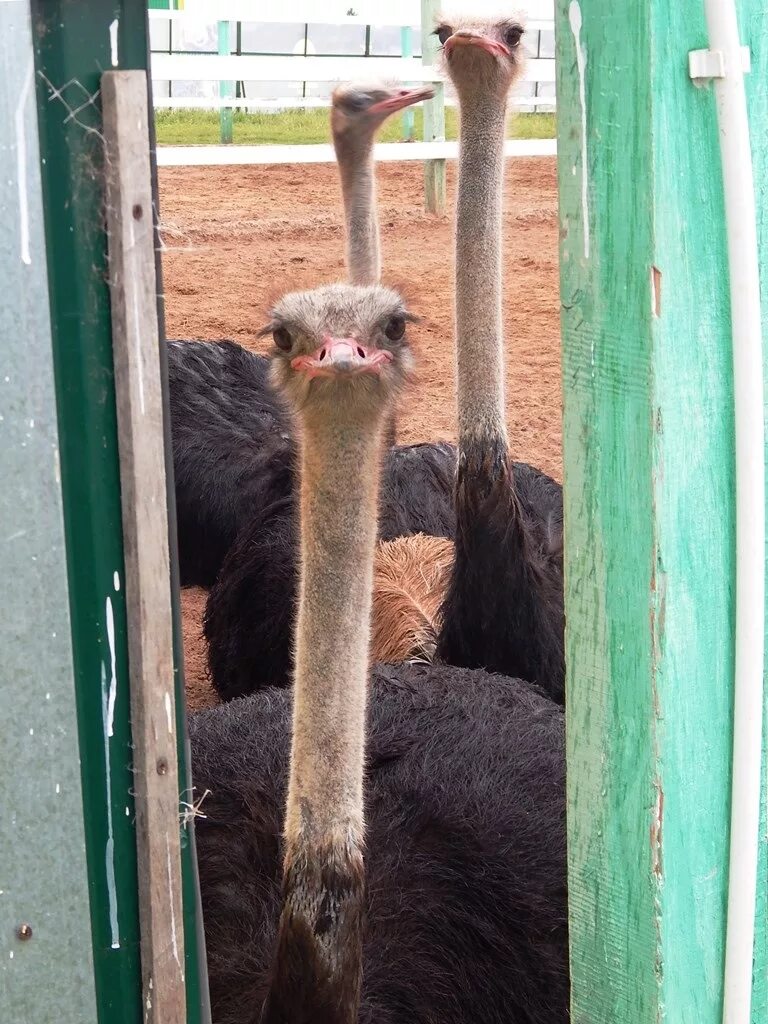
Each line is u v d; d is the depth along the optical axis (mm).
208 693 5125
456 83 4047
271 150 11578
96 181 1523
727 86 1753
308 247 11281
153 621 1615
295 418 2623
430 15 12344
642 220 1792
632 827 2016
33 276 1486
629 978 2072
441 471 5031
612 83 1791
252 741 3320
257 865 2951
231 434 5730
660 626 1898
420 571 4492
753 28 1834
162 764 1646
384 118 4809
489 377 3863
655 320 1805
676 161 1774
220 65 11609
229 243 11367
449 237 11734
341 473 2473
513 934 2857
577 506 1998
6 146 1448
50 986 1640
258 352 8219
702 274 1829
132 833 1671
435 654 4094
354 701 2387
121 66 1514
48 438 1522
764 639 1992
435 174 12531
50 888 1618
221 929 2832
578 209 1885
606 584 1974
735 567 1944
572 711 2086
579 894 2148
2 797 1580
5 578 1533
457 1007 2756
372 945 2734
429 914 2828
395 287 3166
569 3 1832
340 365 2400
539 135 16078
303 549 2492
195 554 5734
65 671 1575
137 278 1542
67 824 1609
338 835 2334
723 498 1919
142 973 1694
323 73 11945
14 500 1521
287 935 2330
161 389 1589
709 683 1968
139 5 1519
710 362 1864
